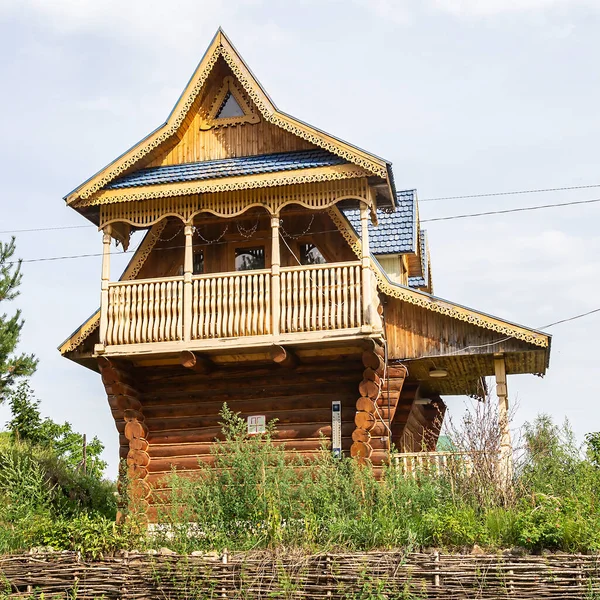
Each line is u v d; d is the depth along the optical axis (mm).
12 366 22250
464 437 15953
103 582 13328
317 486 14992
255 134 18500
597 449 17906
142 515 16000
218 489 15031
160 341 17406
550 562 12562
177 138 18734
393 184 17969
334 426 17875
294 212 18797
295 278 17203
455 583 12570
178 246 19297
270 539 13883
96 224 19531
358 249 18250
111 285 17828
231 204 17891
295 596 12711
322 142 17453
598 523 13266
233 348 17141
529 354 17891
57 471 20406
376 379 17203
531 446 16656
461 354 17812
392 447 17000
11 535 14734
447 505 14484
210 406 18547
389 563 12805
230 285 17375
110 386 18047
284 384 18328
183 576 13094
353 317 16797
